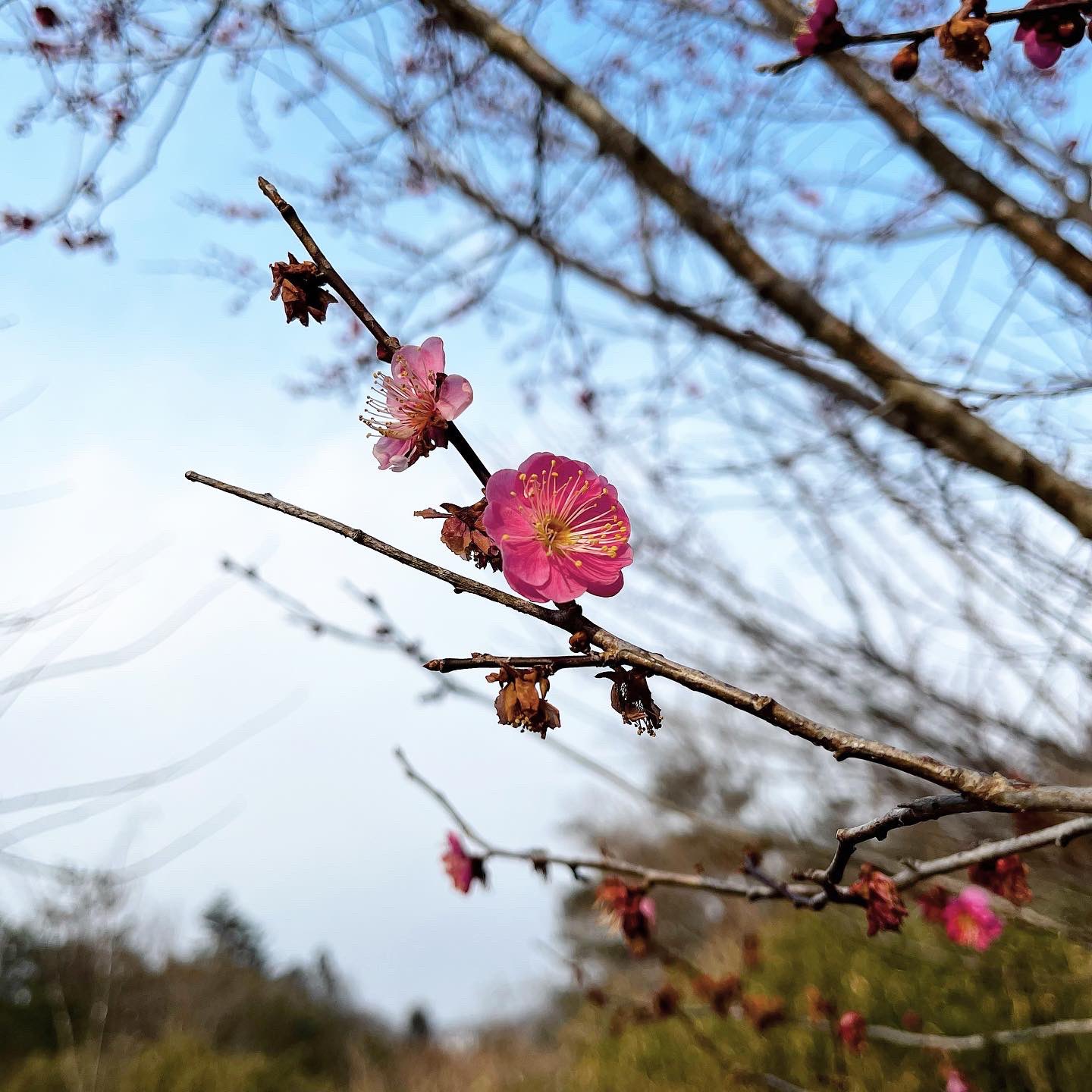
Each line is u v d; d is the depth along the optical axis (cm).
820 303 446
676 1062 647
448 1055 1363
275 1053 1691
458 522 141
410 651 285
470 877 277
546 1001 1139
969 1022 486
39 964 1415
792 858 389
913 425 427
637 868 251
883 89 412
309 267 144
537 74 488
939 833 359
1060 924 310
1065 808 107
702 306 445
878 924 171
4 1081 1188
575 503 142
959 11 164
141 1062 1261
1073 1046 441
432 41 512
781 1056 560
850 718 397
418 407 143
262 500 138
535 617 133
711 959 715
